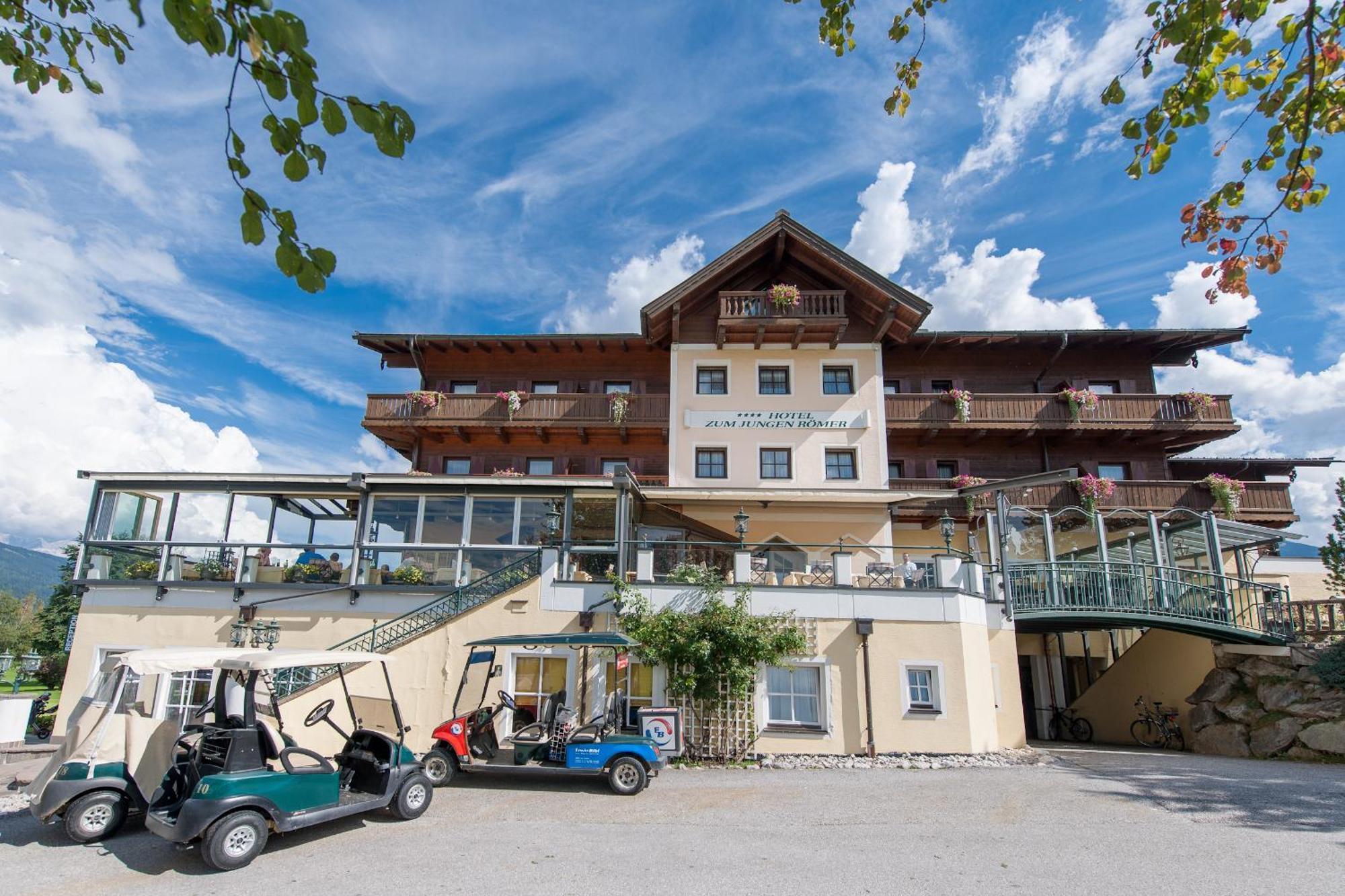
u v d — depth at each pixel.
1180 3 4.41
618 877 6.78
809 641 13.66
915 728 13.28
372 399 24.27
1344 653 14.16
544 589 14.13
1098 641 21.83
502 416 23.89
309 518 18.42
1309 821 8.71
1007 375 25.47
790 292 22.16
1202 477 24.55
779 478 22.23
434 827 8.52
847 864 7.17
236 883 6.66
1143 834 8.18
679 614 13.52
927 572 14.51
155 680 8.94
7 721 14.73
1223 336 24.27
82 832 7.86
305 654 8.56
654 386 25.70
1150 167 5.06
